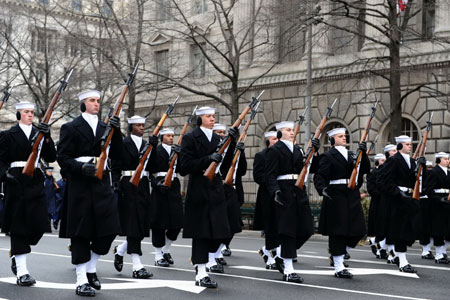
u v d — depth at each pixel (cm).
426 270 1842
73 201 1261
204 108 1483
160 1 5203
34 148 1324
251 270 1759
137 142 1702
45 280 1448
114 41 4616
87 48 4759
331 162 1672
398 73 3366
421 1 4138
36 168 1398
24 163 1415
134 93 4472
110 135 1255
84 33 5475
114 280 1486
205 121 1480
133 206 1611
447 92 3653
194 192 1433
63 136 1280
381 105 4069
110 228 1275
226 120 5116
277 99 4694
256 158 1814
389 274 1714
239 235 3641
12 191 1372
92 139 1294
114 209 1297
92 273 1320
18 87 6334
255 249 2452
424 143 2191
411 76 3934
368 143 4122
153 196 1825
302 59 4550
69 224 1255
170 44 5600
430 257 2259
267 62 4784
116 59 4375
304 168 1562
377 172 2286
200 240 1416
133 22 4569
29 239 1390
